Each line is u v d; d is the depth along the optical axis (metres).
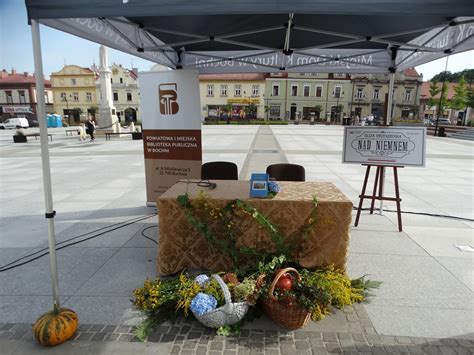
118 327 2.45
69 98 52.72
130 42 4.00
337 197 3.02
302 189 3.30
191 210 2.98
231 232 2.95
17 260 3.56
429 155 12.76
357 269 3.35
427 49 4.09
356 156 4.55
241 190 3.26
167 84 4.85
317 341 2.30
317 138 19.09
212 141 16.67
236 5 1.94
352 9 1.90
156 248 3.84
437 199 6.16
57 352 2.20
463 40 3.85
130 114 53.00
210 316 2.31
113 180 7.73
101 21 3.34
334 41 4.68
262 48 4.51
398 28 3.94
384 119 5.01
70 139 20.06
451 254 3.72
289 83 49.72
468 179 8.05
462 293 2.93
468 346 2.27
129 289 2.96
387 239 4.13
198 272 3.04
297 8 1.91
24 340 2.32
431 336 2.37
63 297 2.84
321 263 2.97
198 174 5.06
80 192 6.62
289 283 2.48
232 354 2.18
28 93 52.50
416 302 2.79
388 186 7.18
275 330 2.41
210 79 50.19
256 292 2.44
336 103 49.97
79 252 3.74
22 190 6.83
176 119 4.94
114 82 52.00
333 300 2.66
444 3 1.84
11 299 2.83
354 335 2.36
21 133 18.77
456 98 40.53
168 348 2.23
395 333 2.39
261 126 34.84
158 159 5.17
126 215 5.08
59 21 2.72
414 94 49.62
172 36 4.56
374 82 49.19
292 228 2.93
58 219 4.93
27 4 2.04
